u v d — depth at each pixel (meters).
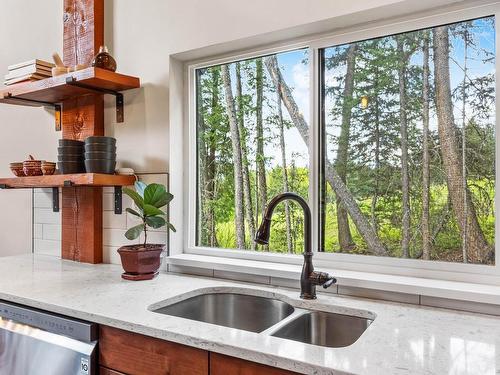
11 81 2.10
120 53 2.03
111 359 1.18
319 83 1.63
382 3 1.37
